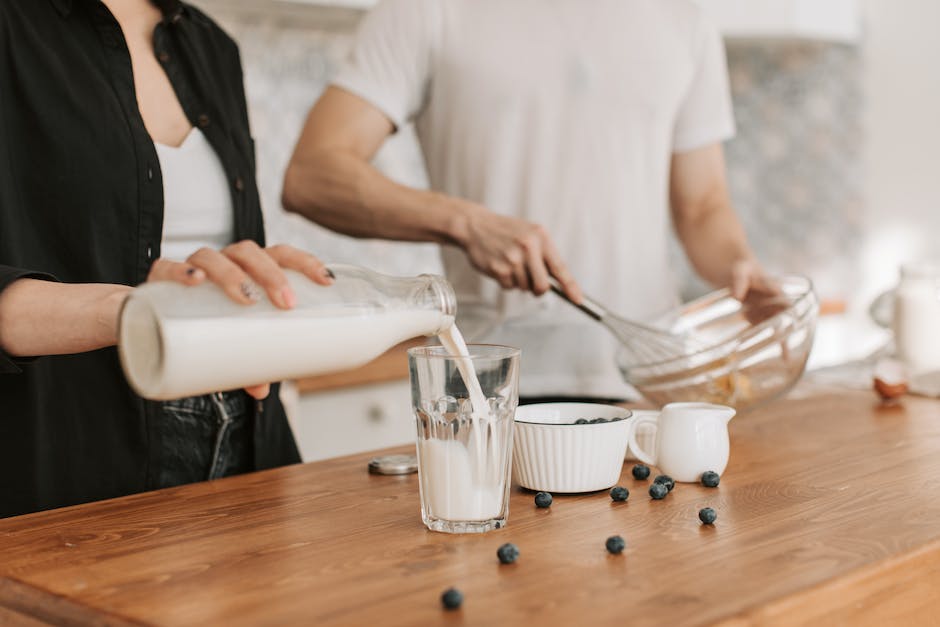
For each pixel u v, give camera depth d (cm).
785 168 349
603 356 182
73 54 123
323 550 87
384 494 108
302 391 232
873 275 331
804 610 74
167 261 82
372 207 168
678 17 188
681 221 206
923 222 320
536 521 95
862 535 89
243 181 141
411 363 93
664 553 84
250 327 80
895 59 322
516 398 93
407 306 91
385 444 252
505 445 92
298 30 284
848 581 77
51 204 122
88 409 125
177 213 133
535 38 178
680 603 72
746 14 305
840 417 143
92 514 102
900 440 128
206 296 80
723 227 197
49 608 77
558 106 180
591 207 183
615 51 180
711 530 91
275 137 283
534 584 76
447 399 90
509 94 179
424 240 166
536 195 182
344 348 86
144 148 126
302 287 85
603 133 181
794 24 302
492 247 155
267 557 85
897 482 108
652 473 117
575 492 105
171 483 129
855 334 335
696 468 109
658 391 134
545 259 151
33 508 121
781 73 346
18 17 120
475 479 91
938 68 314
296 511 101
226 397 133
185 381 79
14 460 121
